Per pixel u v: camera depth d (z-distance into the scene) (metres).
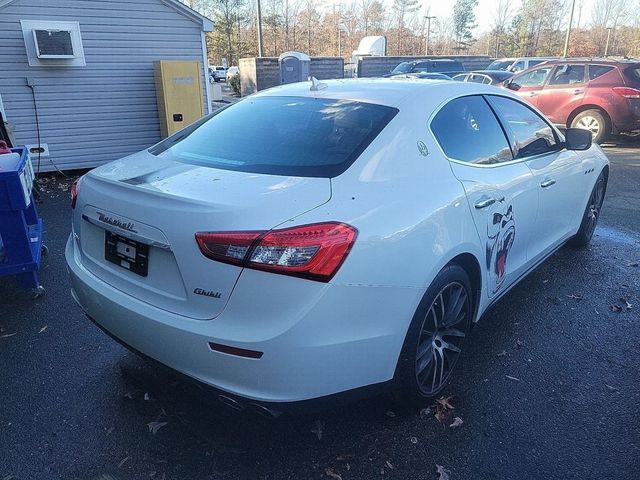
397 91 2.76
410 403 2.51
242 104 3.08
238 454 2.32
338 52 72.31
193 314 2.00
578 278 4.26
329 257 1.89
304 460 2.28
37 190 6.66
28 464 2.26
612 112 10.30
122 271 2.29
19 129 8.21
